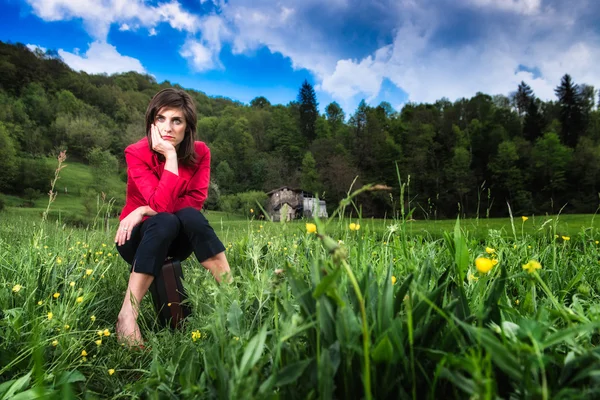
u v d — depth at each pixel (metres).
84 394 1.07
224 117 95.44
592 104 82.19
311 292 0.75
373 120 74.88
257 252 1.51
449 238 1.14
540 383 0.64
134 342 1.45
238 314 1.02
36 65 106.38
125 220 1.90
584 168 61.28
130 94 110.50
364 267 1.00
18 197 50.06
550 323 0.81
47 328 1.24
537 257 1.87
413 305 0.81
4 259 1.92
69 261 2.08
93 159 58.19
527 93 94.44
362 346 0.67
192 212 1.91
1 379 1.07
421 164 67.94
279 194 45.69
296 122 95.88
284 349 0.72
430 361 0.73
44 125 84.38
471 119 86.12
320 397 0.57
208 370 0.79
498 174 64.19
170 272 1.74
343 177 57.56
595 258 2.02
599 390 0.55
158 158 2.09
